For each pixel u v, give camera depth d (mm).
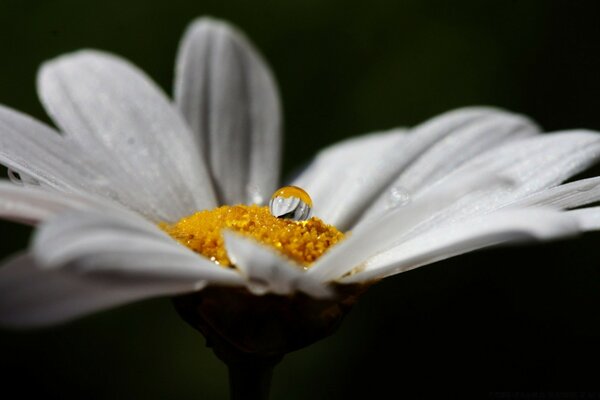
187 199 133
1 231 168
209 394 168
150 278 106
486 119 140
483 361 170
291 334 117
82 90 136
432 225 123
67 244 103
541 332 171
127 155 133
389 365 170
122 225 107
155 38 177
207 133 141
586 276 171
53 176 125
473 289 171
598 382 170
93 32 176
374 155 141
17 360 166
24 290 104
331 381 169
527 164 131
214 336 118
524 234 108
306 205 124
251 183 140
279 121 142
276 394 168
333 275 117
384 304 170
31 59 175
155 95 137
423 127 140
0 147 122
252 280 113
